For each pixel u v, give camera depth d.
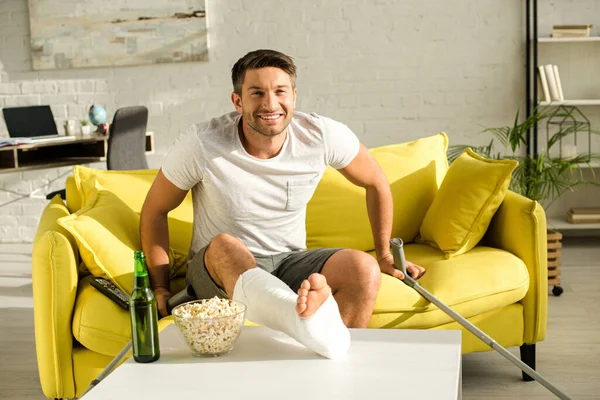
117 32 5.50
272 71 2.34
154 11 5.46
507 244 2.95
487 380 2.93
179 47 5.47
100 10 5.49
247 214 2.54
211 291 2.32
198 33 5.45
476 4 5.26
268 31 5.43
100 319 2.38
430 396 1.59
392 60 5.36
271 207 2.55
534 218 2.83
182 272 2.92
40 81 5.62
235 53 5.47
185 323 1.84
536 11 4.88
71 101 5.62
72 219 2.54
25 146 4.67
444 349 1.86
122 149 4.61
